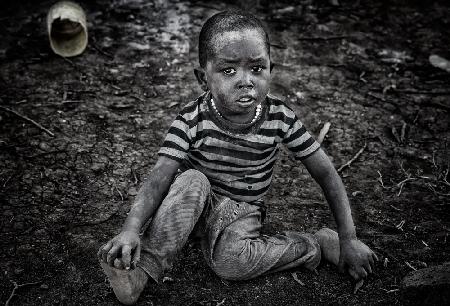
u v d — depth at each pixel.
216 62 1.93
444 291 2.07
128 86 3.60
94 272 2.29
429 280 2.12
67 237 2.46
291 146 2.19
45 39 4.03
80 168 2.89
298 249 2.24
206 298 2.17
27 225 2.52
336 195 2.21
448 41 4.30
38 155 2.96
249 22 1.94
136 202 2.02
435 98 3.62
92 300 2.15
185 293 2.19
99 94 3.50
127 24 4.30
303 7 4.71
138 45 4.04
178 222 2.02
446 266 2.19
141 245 2.05
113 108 3.38
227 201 2.17
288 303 2.16
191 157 2.17
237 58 1.89
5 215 2.56
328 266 2.33
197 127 2.10
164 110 3.39
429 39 4.33
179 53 3.97
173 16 4.46
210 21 2.00
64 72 3.69
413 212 2.69
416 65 3.98
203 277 2.27
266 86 1.98
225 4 4.69
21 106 3.33
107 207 2.66
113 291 2.17
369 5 4.79
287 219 2.63
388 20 4.57
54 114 3.28
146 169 2.92
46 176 2.82
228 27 1.92
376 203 2.75
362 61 4.01
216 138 2.10
